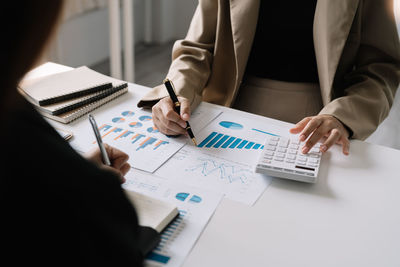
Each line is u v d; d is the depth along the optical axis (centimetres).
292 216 75
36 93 105
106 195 42
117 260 42
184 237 68
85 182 40
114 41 272
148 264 62
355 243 69
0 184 34
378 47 128
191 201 77
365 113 113
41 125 45
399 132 226
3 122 32
